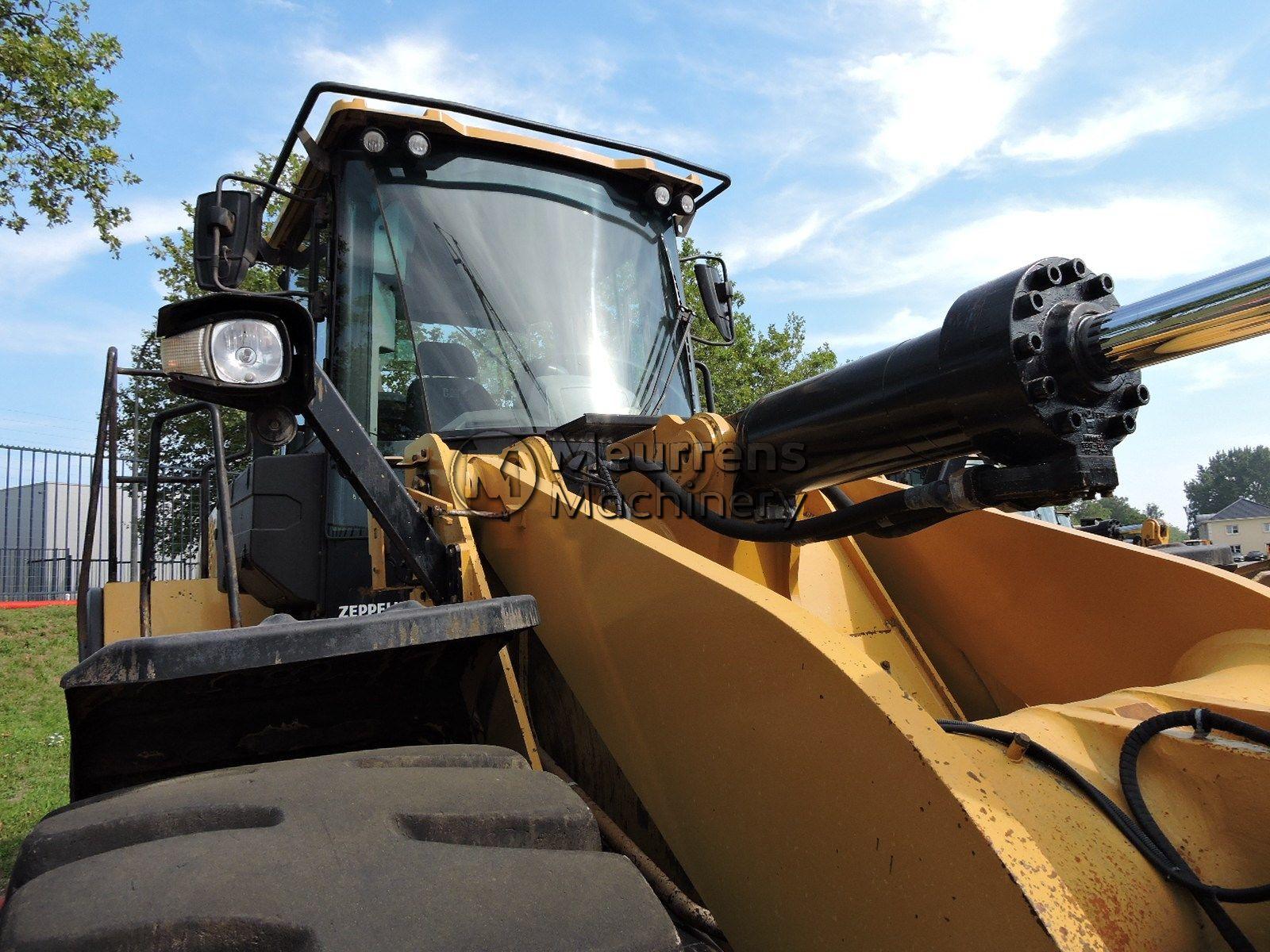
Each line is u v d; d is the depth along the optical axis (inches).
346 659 62.7
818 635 58.1
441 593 83.7
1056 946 43.3
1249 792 57.3
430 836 48.9
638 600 72.1
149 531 86.7
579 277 138.5
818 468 86.4
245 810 50.2
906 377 71.6
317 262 137.7
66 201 462.9
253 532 119.8
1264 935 55.4
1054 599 107.8
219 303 68.2
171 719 63.2
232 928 40.8
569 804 53.4
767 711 60.1
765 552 98.1
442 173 134.7
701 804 65.1
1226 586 91.6
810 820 56.6
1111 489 64.7
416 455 106.0
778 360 796.0
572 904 44.4
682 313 150.4
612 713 74.5
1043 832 52.9
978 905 46.9
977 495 68.0
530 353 129.6
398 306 127.3
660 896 69.4
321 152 133.0
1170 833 57.7
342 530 123.0
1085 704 71.3
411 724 71.1
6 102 418.9
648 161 147.3
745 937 61.1
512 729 78.1
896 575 127.1
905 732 51.6
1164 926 52.0
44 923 41.4
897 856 51.3
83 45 443.8
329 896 42.4
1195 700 70.4
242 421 559.8
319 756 60.6
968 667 118.1
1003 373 63.2
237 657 52.4
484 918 42.2
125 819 49.3
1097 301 65.6
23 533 664.4
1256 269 52.4
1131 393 65.6
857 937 53.3
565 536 81.7
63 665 369.4
